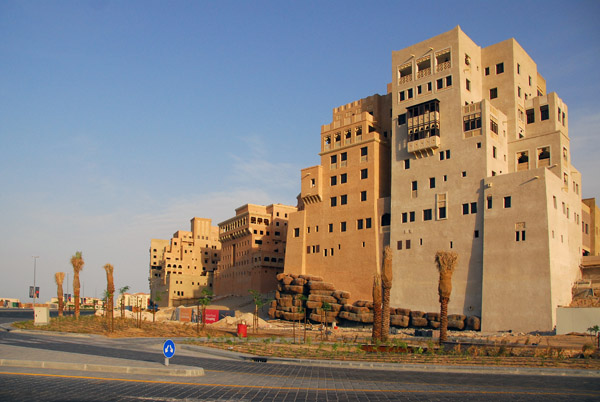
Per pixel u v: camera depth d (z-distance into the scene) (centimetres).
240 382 2173
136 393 1755
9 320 9062
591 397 1919
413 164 8594
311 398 1797
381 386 2164
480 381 2398
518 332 6750
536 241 6881
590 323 5934
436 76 8525
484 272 7294
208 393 1828
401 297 8369
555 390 2088
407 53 9050
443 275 5066
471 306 7500
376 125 10031
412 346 4275
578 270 7894
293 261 10531
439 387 2156
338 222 9850
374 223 9175
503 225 7231
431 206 8231
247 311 11944
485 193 7519
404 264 8431
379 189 9456
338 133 10281
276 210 14088
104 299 11012
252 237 13750
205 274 18875
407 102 8881
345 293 9225
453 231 7888
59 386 1825
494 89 8731
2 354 2652
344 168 9962
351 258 9444
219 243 19488
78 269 9150
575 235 7988
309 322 9581
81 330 6300
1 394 1641
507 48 8662
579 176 8569
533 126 8606
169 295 17475
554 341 5284
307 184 10531
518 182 7188
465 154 7931
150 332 6594
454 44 8381
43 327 6494
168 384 1997
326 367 3077
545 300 6656
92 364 2338
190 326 8281
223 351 3956
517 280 6956
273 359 3397
